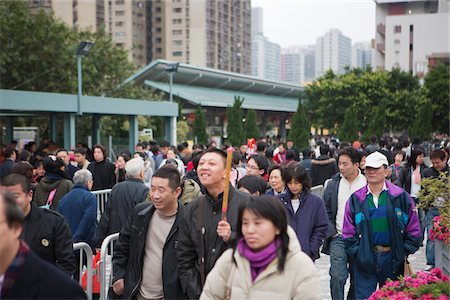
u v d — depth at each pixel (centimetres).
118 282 468
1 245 252
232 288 324
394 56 6319
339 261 598
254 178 555
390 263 536
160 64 3588
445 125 3703
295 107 4819
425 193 679
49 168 770
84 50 1780
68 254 458
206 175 413
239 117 2998
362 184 607
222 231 382
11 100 1561
